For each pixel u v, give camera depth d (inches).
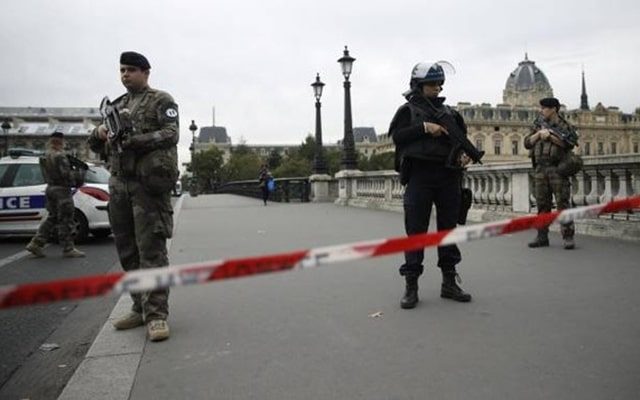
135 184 166.7
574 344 145.3
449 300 196.1
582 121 5753.0
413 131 187.0
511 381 122.6
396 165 196.5
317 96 942.4
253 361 140.3
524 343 147.3
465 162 192.9
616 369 127.6
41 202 437.4
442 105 194.7
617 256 271.0
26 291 58.8
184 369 136.1
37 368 147.3
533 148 305.6
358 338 156.0
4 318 198.4
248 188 1432.1
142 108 167.2
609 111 5876.0
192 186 1729.8
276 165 3983.8
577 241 325.4
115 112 163.5
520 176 419.8
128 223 173.3
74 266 313.7
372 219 532.7
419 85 194.4
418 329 162.6
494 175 458.0
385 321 171.9
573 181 373.1
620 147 5895.7
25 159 451.2
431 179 192.2
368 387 121.8
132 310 176.1
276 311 187.5
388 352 143.6
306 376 129.3
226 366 137.3
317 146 949.2
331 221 516.7
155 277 66.7
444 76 192.7
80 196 416.8
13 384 135.6
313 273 250.4
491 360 135.7
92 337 175.5
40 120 4886.8
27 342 170.6
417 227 193.8
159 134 164.1
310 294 211.2
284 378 128.5
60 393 128.6
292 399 116.8
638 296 192.5
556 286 211.3
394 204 654.5
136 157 165.8
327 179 936.9
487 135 5428.2
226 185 2005.4
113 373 134.0
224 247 347.9
